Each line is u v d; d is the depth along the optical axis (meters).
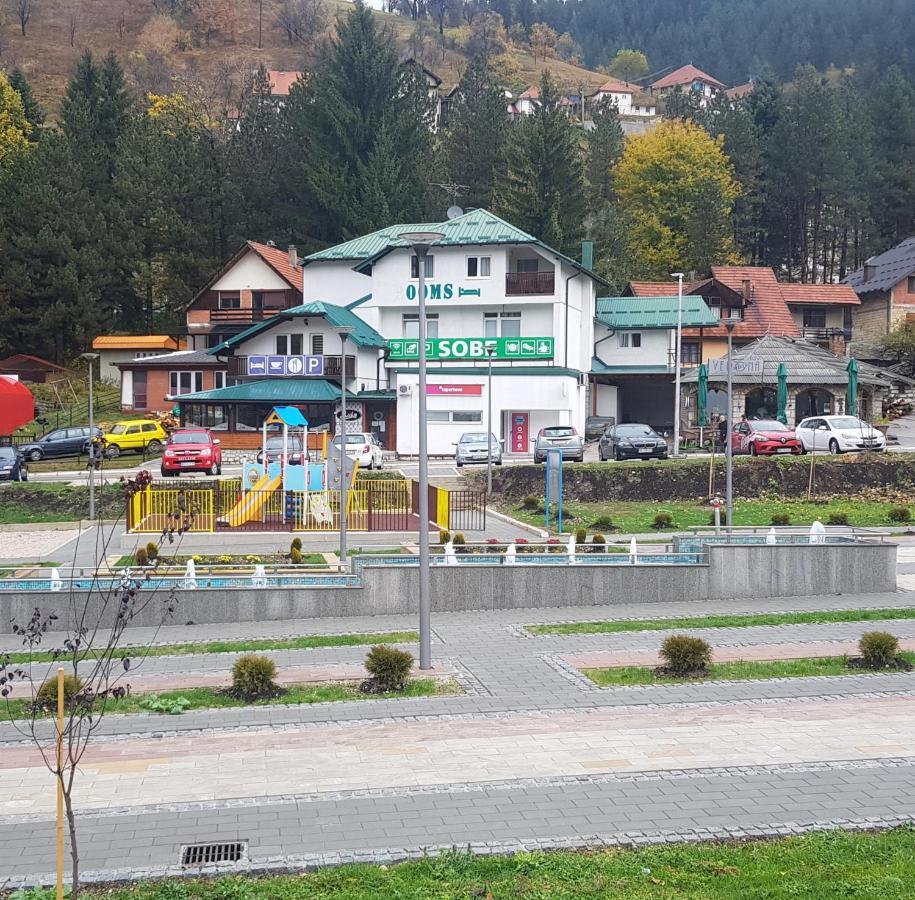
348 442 43.06
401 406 51.59
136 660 17.44
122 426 50.31
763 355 51.69
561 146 69.38
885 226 94.62
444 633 19.14
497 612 21.36
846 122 91.25
